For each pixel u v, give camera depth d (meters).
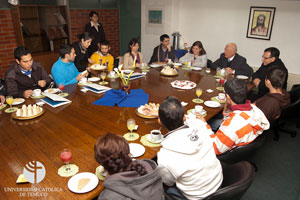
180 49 5.04
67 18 4.64
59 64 2.87
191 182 1.21
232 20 4.38
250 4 4.10
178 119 1.32
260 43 4.16
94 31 5.09
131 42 3.69
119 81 2.90
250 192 2.18
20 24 4.03
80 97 2.35
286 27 3.83
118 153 0.96
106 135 1.01
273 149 2.88
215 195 1.13
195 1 4.76
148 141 1.57
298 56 3.84
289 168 2.53
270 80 2.12
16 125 1.76
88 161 1.36
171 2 4.89
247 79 3.09
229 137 1.52
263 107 2.10
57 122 1.82
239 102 1.63
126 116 1.95
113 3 5.84
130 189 0.93
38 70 2.75
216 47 4.74
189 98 2.36
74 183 1.18
